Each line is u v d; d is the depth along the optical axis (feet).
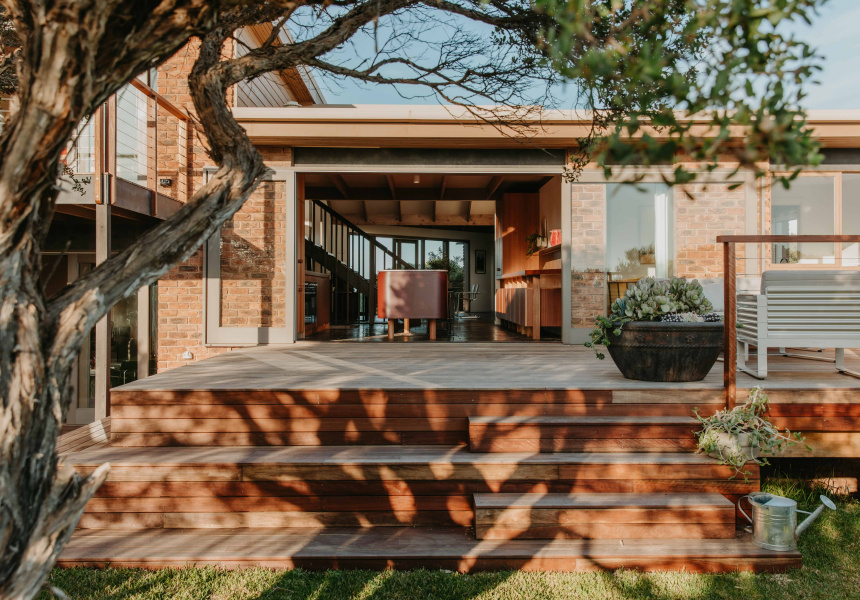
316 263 31.76
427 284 23.32
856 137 19.57
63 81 3.23
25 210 3.43
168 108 18.81
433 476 9.70
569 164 20.67
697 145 3.21
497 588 7.93
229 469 9.60
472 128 19.22
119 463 9.54
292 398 10.87
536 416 10.98
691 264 21.03
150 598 7.50
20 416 3.40
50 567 3.59
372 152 20.83
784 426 10.84
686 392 10.98
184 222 4.35
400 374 12.91
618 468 9.76
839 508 11.03
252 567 8.40
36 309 3.51
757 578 8.32
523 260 31.40
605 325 11.87
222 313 20.81
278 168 20.71
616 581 8.14
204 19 3.47
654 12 3.63
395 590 7.84
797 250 21.13
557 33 5.45
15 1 3.22
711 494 9.67
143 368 21.81
